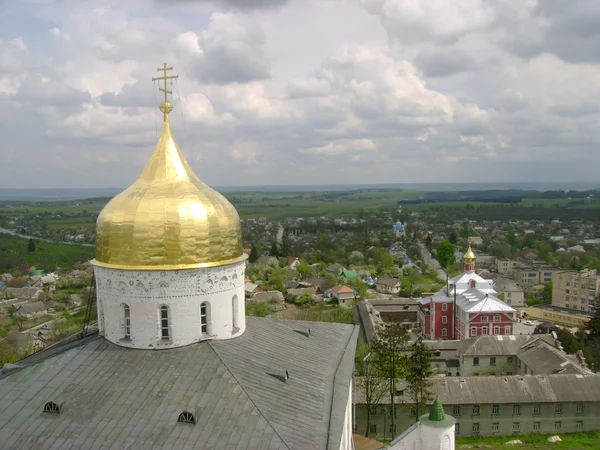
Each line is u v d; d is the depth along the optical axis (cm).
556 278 14988
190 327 3447
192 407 2848
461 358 8944
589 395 6956
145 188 3500
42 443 2698
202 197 3522
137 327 3403
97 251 3556
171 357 3316
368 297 16712
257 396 2962
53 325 12850
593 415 7000
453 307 11538
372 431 6938
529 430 6975
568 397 6925
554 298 15062
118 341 3462
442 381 7094
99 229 3516
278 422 2770
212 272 3491
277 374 3275
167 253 3353
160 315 3412
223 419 2767
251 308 13800
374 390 6912
